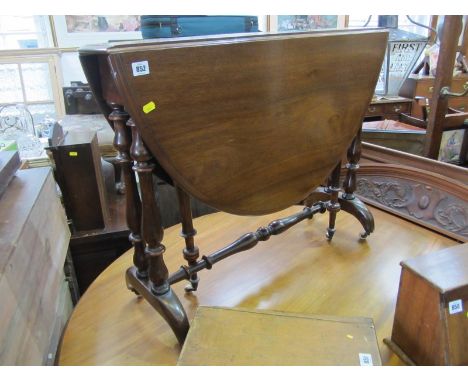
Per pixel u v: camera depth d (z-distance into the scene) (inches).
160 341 40.9
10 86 99.0
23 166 61.3
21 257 35.0
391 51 102.7
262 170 42.1
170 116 33.0
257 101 38.6
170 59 31.6
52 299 41.6
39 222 42.4
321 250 56.6
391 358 36.4
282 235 60.8
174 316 38.7
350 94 48.2
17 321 31.4
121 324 43.4
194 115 34.5
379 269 51.6
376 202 69.2
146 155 34.5
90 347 40.1
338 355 31.3
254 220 65.9
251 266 52.9
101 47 31.0
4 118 76.3
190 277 45.2
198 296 46.9
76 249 62.7
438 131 69.7
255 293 47.4
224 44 34.4
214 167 37.7
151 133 32.5
